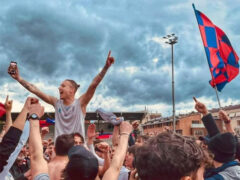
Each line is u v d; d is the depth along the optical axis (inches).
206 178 121.6
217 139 125.8
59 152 137.0
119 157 109.0
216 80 302.7
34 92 209.0
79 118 204.4
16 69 203.5
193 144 73.0
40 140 97.8
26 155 253.8
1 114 170.4
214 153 124.7
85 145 185.5
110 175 103.8
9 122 155.5
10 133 102.3
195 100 159.2
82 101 205.6
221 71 304.3
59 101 211.9
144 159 71.3
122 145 112.2
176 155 69.0
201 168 80.4
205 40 307.6
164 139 72.6
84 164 92.9
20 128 103.7
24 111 105.6
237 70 309.4
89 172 93.4
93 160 95.4
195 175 72.7
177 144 70.5
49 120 780.6
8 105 156.4
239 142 151.3
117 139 187.2
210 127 154.6
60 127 207.5
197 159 71.1
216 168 123.3
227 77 306.2
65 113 206.8
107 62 194.5
